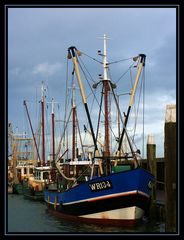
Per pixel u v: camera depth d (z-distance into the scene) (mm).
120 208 22984
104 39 27125
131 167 25203
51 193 32406
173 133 18844
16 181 64875
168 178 18859
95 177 26250
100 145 34031
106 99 26797
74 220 26094
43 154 56906
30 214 32406
